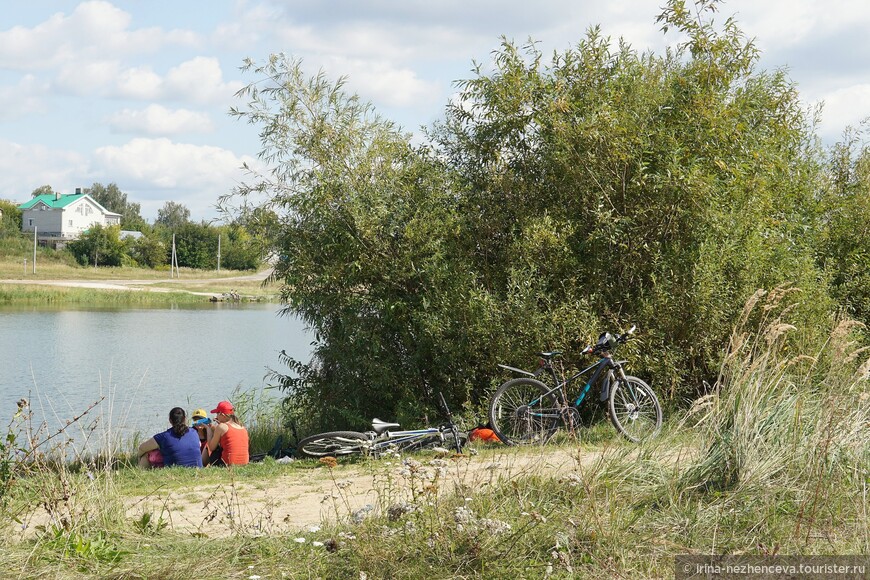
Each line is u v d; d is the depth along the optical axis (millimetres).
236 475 8578
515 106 11508
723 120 11227
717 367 10523
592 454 8258
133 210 175625
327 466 8852
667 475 6164
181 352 29812
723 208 11156
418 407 11422
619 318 11141
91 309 54312
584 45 11719
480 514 5469
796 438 6277
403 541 5035
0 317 44938
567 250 11031
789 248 11969
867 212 13922
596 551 4918
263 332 39219
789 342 10805
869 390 6918
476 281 11383
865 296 13648
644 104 11500
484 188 12000
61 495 6074
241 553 5227
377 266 11516
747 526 5395
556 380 9977
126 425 14562
